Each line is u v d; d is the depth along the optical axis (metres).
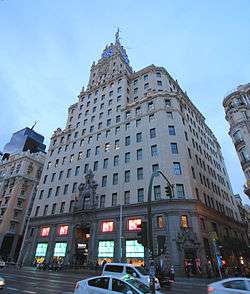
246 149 34.94
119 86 59.38
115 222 39.06
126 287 9.87
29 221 53.12
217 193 50.66
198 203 35.47
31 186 71.69
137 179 40.97
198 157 47.97
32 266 45.47
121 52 77.88
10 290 15.28
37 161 76.12
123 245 36.22
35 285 18.44
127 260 34.78
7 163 78.00
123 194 41.06
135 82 60.31
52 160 60.53
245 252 40.38
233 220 51.62
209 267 31.12
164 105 47.62
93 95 64.31
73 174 52.44
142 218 36.41
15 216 65.31
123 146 47.19
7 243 61.41
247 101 38.88
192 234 32.34
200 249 31.70
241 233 54.88
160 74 58.16
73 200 48.41
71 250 41.84
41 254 46.19
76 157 54.84
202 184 43.44
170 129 43.91
